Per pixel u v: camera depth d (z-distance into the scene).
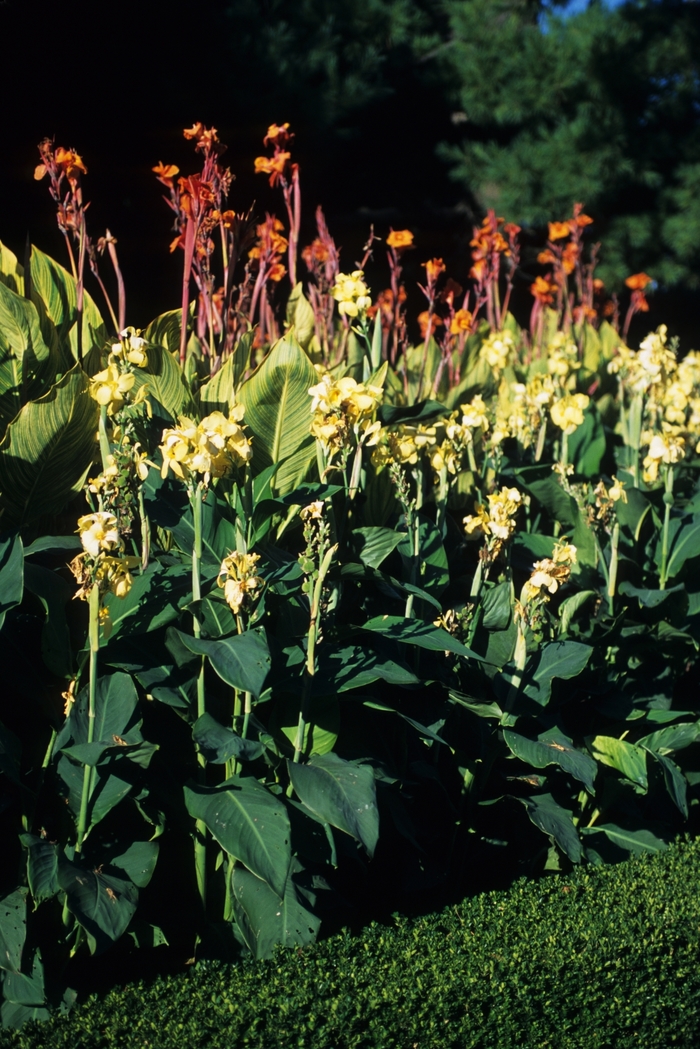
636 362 4.69
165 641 2.85
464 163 14.65
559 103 15.05
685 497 4.86
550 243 6.69
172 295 10.12
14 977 2.59
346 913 3.18
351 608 3.46
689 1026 2.83
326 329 4.97
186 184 3.60
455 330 4.78
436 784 3.34
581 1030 2.71
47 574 2.81
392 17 14.12
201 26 10.35
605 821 3.78
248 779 2.70
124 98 9.45
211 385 3.41
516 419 4.41
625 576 4.09
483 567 3.62
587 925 2.95
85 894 2.49
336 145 12.94
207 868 2.90
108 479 2.66
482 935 2.89
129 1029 2.47
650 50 14.84
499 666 3.44
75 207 3.54
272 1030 2.47
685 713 3.68
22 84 8.35
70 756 2.52
